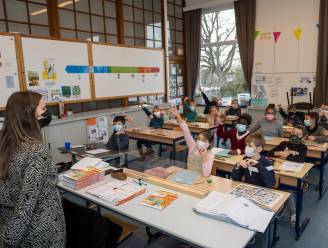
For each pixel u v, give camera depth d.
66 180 1.92
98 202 1.68
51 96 4.60
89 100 5.20
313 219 2.88
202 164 2.46
